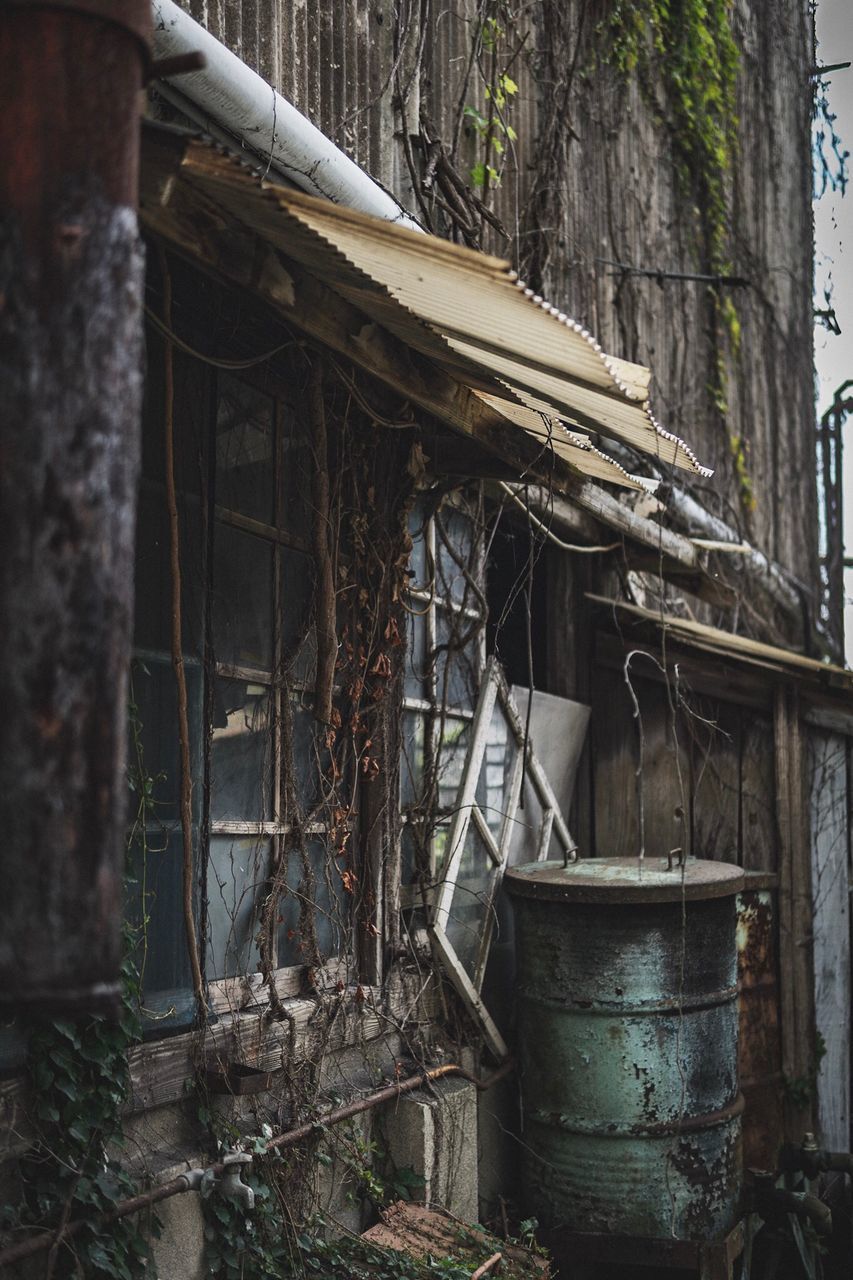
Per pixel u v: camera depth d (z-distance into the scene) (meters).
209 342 3.91
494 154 6.22
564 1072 5.04
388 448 4.89
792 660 6.84
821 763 7.27
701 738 7.13
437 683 5.50
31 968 1.59
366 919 4.78
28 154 1.65
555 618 6.97
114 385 1.67
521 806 6.08
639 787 6.15
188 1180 3.44
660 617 7.00
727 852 7.05
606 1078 4.95
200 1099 3.69
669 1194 4.89
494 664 5.72
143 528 3.59
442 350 3.63
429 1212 4.52
